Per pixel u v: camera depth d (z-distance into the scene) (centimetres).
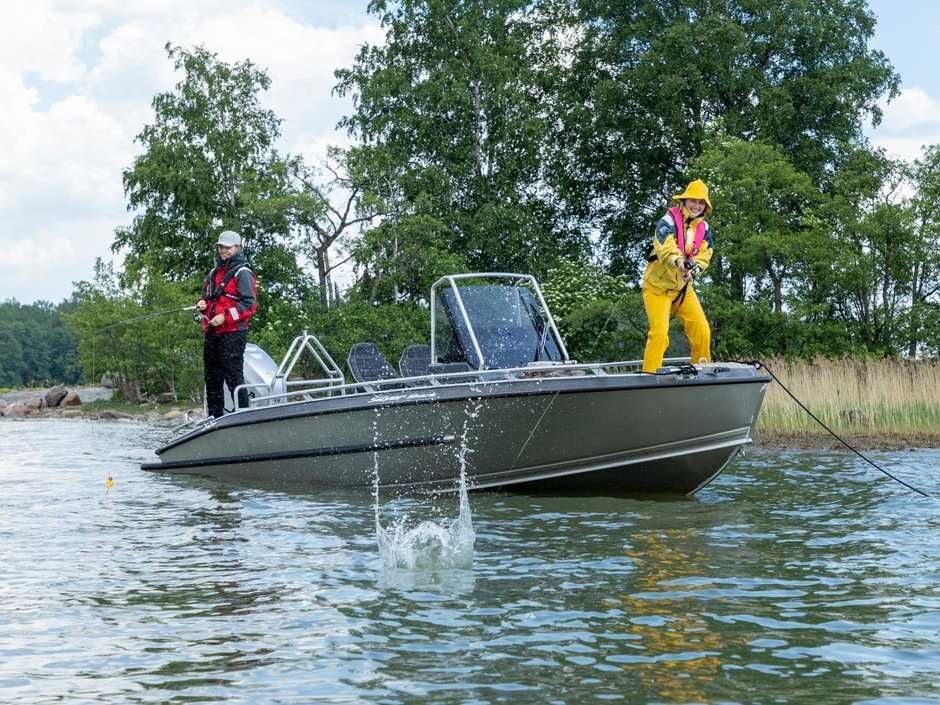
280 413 1063
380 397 998
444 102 4031
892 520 845
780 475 1184
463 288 1088
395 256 3838
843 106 3984
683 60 4072
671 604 562
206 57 4512
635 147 4344
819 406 1886
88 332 4419
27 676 454
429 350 1123
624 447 965
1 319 17138
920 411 1847
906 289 3397
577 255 4397
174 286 4222
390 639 503
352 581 623
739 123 3991
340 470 1045
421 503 957
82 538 780
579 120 4378
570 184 4578
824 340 3303
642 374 938
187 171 4325
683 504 942
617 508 915
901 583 611
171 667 464
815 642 493
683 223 966
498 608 557
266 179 4394
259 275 4156
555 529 800
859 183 3388
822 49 4153
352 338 3659
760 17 4106
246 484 1106
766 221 3397
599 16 4416
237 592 598
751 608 554
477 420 969
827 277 3256
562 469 986
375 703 417
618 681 440
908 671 450
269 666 464
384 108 4269
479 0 4191
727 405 956
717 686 433
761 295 3431
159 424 2881
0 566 676
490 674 450
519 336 1076
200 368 4044
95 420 3384
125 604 575
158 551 725
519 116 4119
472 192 4228
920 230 3312
